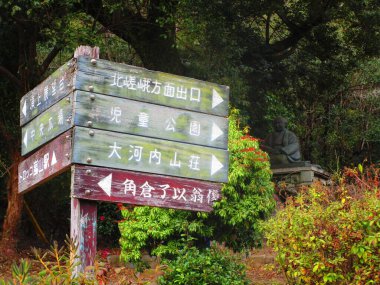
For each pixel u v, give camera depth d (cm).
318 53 2017
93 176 506
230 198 891
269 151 1798
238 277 805
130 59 1889
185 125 556
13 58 1513
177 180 546
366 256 631
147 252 995
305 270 677
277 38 2072
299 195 859
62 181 1605
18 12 1352
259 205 886
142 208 885
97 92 518
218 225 905
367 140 2222
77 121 504
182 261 797
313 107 2230
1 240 1416
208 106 570
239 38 1806
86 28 1331
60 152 525
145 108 538
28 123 606
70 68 524
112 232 1570
